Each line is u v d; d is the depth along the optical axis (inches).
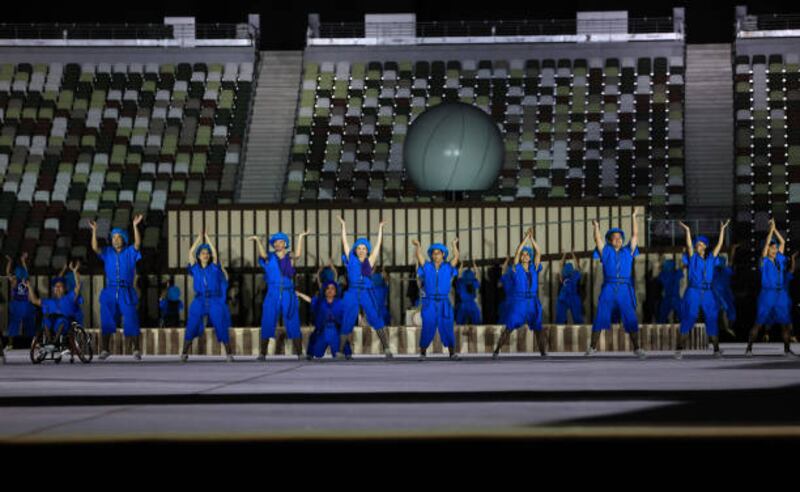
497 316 2016.5
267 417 686.5
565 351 1673.2
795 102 2989.7
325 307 1491.1
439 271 1432.1
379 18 3186.5
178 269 2039.9
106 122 3021.7
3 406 779.4
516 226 2031.3
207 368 1256.8
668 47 3117.6
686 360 1355.8
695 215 2778.1
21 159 2928.2
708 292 1419.8
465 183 2130.9
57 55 3159.5
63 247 2682.1
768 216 2723.9
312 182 2878.9
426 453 510.3
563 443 534.6
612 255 1435.8
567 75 3097.9
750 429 579.2
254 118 3070.9
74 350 1428.4
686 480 437.4
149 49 3166.8
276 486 430.9
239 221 2046.0
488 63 3137.3
